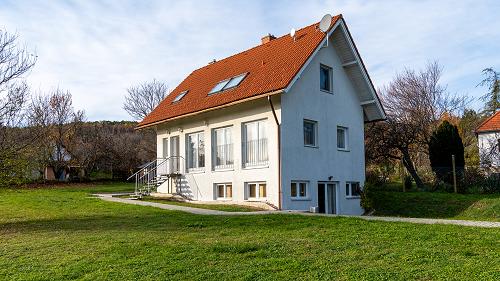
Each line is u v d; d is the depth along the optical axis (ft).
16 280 24.86
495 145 84.69
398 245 30.25
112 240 34.83
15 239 37.29
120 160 134.21
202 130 75.87
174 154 84.38
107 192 97.04
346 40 69.72
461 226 37.22
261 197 64.69
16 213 58.90
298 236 34.83
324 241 32.40
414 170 95.04
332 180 68.95
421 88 130.21
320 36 66.54
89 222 47.24
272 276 24.17
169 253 29.66
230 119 69.87
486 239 31.19
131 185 119.85
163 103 89.51
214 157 73.51
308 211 60.80
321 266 25.66
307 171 64.90
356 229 37.01
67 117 127.85
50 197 79.56
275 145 61.93
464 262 25.38
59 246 33.30
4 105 56.29
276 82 61.16
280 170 60.95
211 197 72.84
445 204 67.05
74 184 120.06
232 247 30.78
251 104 66.13
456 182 77.71
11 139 53.78
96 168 135.44
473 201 65.67
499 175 75.46
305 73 66.13
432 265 24.99
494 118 113.29
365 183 74.49
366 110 77.71
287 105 62.64
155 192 84.02
